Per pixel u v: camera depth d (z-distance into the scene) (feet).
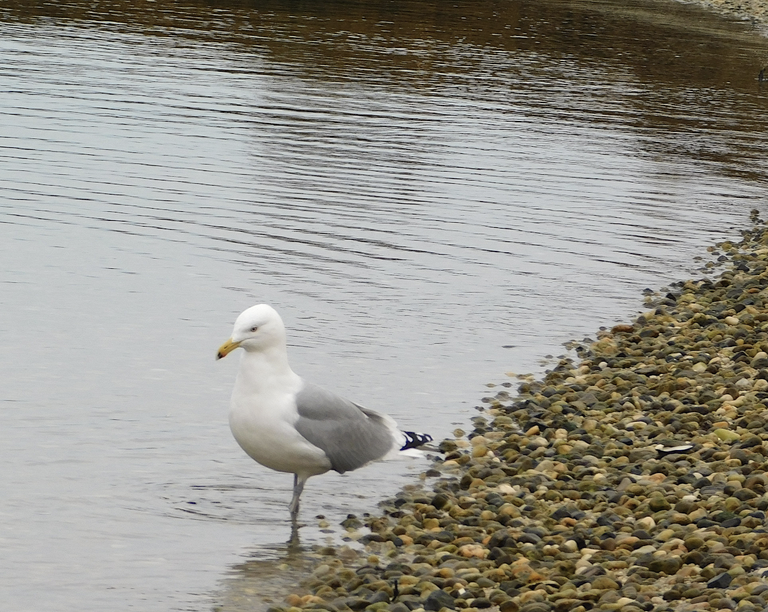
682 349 44.96
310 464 29.53
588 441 35.83
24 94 83.76
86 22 118.73
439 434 36.45
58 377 38.58
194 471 33.09
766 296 51.96
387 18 139.85
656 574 25.72
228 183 66.08
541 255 57.93
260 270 51.75
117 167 67.31
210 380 39.75
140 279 49.24
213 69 100.01
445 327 46.60
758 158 85.87
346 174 70.64
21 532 28.48
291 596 25.68
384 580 26.37
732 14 179.11
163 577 26.86
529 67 117.39
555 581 25.80
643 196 71.97
